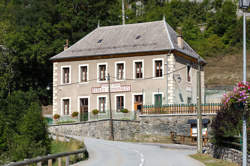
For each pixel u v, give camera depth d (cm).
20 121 2781
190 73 4747
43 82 6206
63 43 5644
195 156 2270
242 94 1595
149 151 2664
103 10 6100
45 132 2658
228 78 6750
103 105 4594
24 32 5819
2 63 5850
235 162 1816
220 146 2100
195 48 8188
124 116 4247
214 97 5097
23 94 3088
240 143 1808
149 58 4412
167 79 4294
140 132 3775
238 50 8088
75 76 4766
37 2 6391
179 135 3472
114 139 3897
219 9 9869
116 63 4575
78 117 4450
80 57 4731
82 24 5966
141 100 4422
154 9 9756
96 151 2655
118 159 2161
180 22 9294
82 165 1886
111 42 4775
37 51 5538
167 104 3944
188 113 3547
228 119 1902
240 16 9225
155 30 4712
